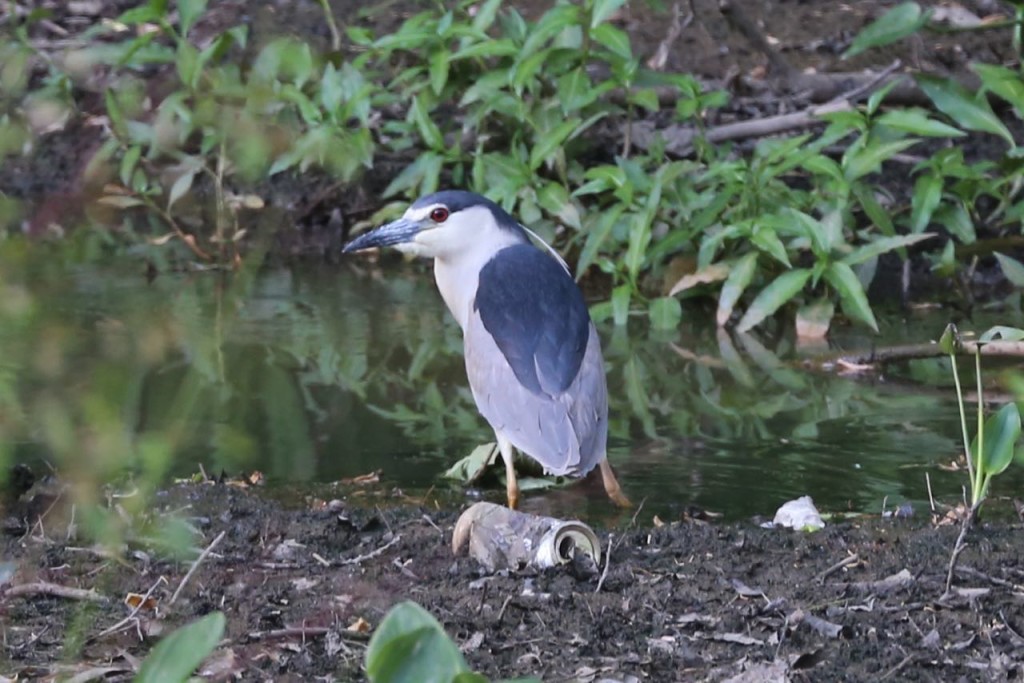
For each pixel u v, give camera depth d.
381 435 11.80
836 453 11.38
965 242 15.24
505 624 7.62
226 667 7.05
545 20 15.19
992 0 20.48
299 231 17.47
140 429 11.02
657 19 20.27
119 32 19.53
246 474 10.77
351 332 14.45
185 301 14.90
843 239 15.02
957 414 12.33
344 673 7.04
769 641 7.39
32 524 9.14
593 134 17.36
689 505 10.31
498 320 10.94
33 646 7.30
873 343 14.19
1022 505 9.97
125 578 8.27
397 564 8.62
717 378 13.41
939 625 7.59
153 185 17.28
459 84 16.80
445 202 12.24
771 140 15.57
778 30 20.19
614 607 7.84
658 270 15.73
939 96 14.92
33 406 8.54
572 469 10.17
